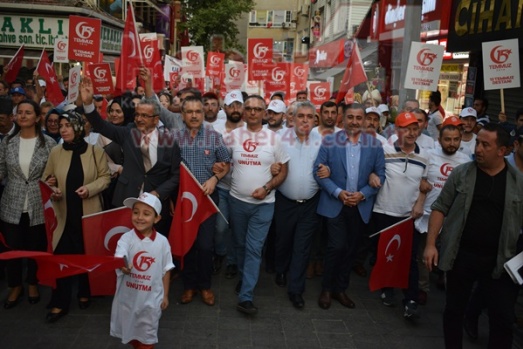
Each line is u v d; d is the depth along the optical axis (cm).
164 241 388
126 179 470
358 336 462
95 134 596
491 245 374
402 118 502
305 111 500
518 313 509
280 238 535
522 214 367
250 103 487
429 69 747
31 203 481
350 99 886
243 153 493
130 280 380
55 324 458
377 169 505
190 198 468
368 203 508
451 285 398
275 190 530
